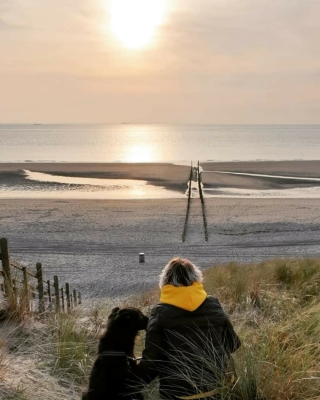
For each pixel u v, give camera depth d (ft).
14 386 14.07
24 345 18.38
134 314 13.28
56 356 16.92
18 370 15.69
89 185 205.57
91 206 156.15
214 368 11.87
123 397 12.41
